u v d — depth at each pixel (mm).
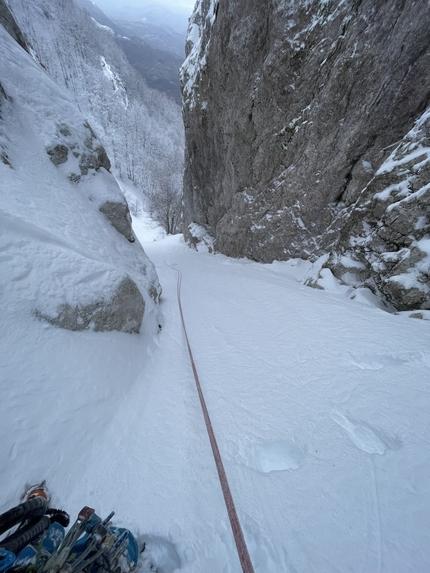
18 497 1641
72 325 2742
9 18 6172
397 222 4578
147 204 44656
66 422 2125
